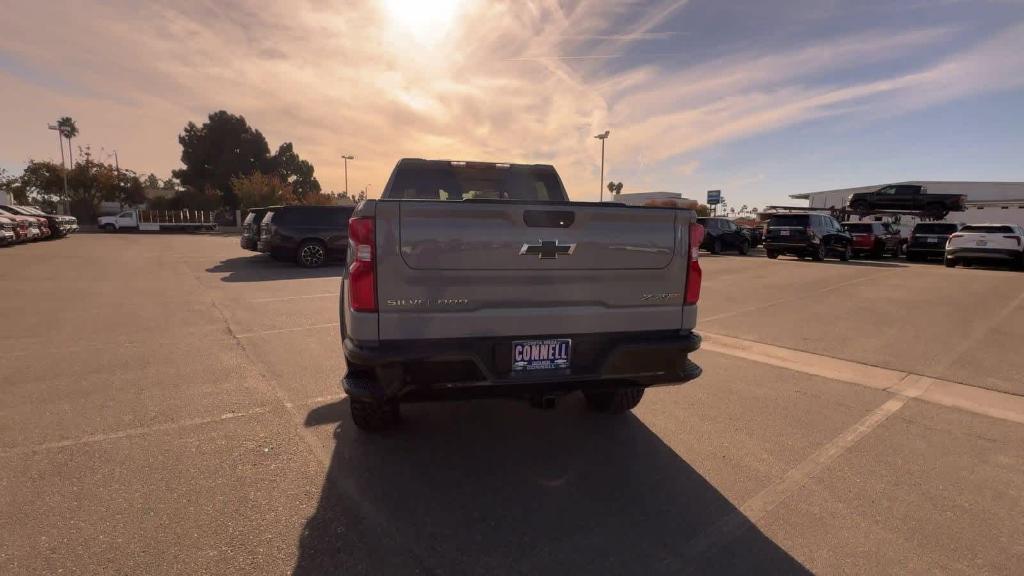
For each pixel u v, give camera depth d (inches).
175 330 263.4
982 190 2058.3
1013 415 160.1
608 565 90.7
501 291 108.9
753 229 1115.9
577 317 114.3
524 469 125.3
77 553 91.0
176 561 89.7
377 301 104.4
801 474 123.5
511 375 110.7
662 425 152.1
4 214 839.1
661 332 123.1
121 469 121.3
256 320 289.9
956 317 315.0
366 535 98.3
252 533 98.0
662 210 119.2
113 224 1681.8
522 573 88.4
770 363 216.2
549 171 203.0
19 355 215.3
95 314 301.4
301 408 161.2
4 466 121.8
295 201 1850.4
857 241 834.8
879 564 91.6
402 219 103.6
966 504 110.7
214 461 126.0
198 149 2263.8
